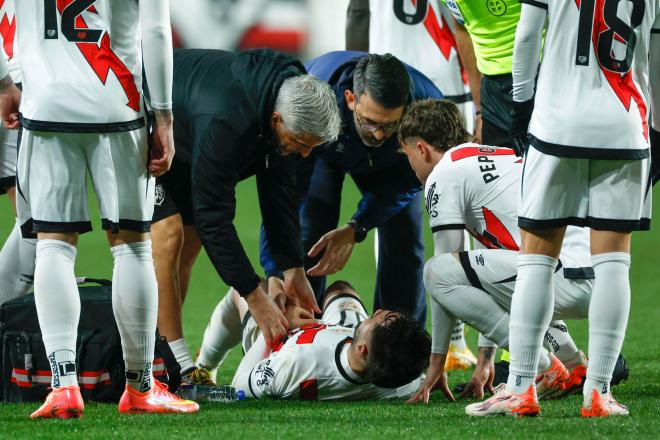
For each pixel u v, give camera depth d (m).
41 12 12.16
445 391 14.76
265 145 14.10
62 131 12.05
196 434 11.47
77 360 14.35
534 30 12.27
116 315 12.84
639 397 14.69
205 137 13.61
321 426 12.03
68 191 12.30
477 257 14.43
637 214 12.28
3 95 13.04
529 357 12.52
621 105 12.11
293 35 57.06
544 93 12.30
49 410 12.32
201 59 14.41
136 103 12.34
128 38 12.30
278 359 14.57
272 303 14.72
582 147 12.04
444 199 14.84
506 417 12.52
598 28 12.09
